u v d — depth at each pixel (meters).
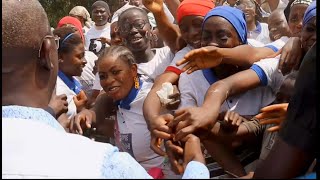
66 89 3.00
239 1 3.92
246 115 2.21
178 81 2.42
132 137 2.53
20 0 1.55
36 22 1.54
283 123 1.34
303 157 1.24
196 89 2.30
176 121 1.97
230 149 2.05
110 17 5.42
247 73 2.17
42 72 1.56
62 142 1.33
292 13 2.81
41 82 1.55
